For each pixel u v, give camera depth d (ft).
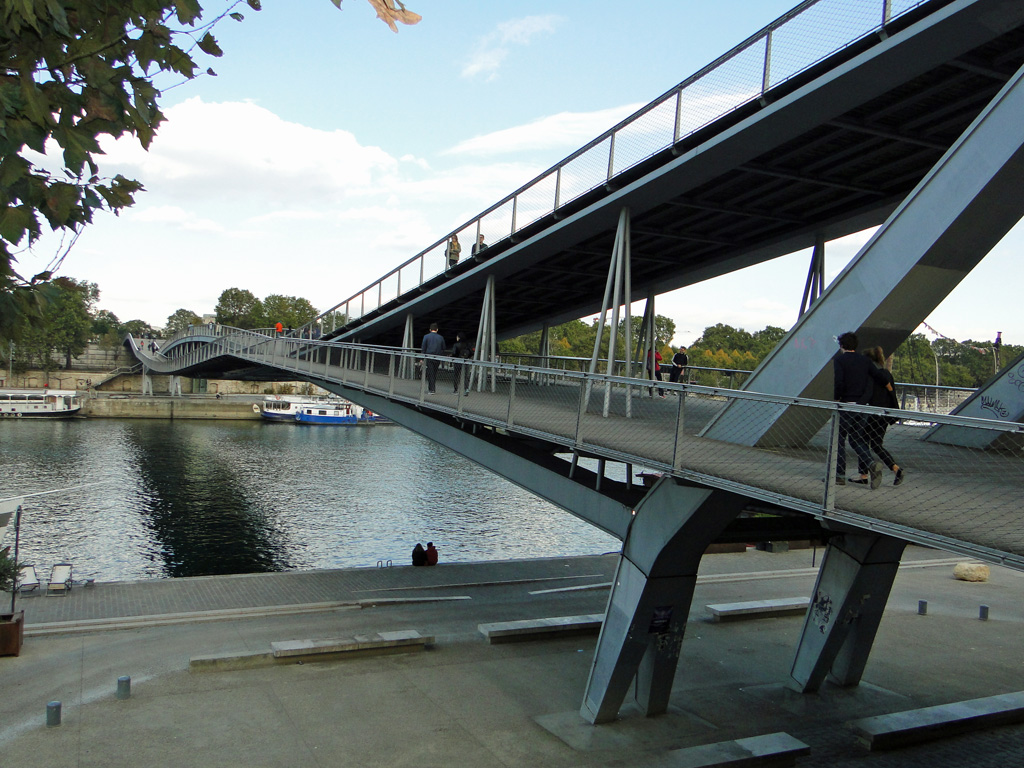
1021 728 38.06
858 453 25.90
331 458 208.95
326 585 68.90
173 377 351.25
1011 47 32.73
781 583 73.05
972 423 18.66
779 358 34.53
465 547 115.24
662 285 71.92
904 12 30.71
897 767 33.42
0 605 59.16
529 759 32.86
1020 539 19.39
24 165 12.91
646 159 45.39
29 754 32.40
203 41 13.99
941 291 30.53
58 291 14.92
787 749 33.27
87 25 13.35
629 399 45.06
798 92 35.37
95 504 134.92
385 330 102.83
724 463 30.48
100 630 53.21
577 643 51.01
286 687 40.93
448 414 55.21
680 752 32.83
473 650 48.73
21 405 282.36
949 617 60.75
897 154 43.91
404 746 34.01
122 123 13.62
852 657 42.86
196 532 117.29
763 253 60.34
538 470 45.62
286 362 111.65
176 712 37.24
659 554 33.50
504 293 83.46
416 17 12.68
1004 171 25.82
